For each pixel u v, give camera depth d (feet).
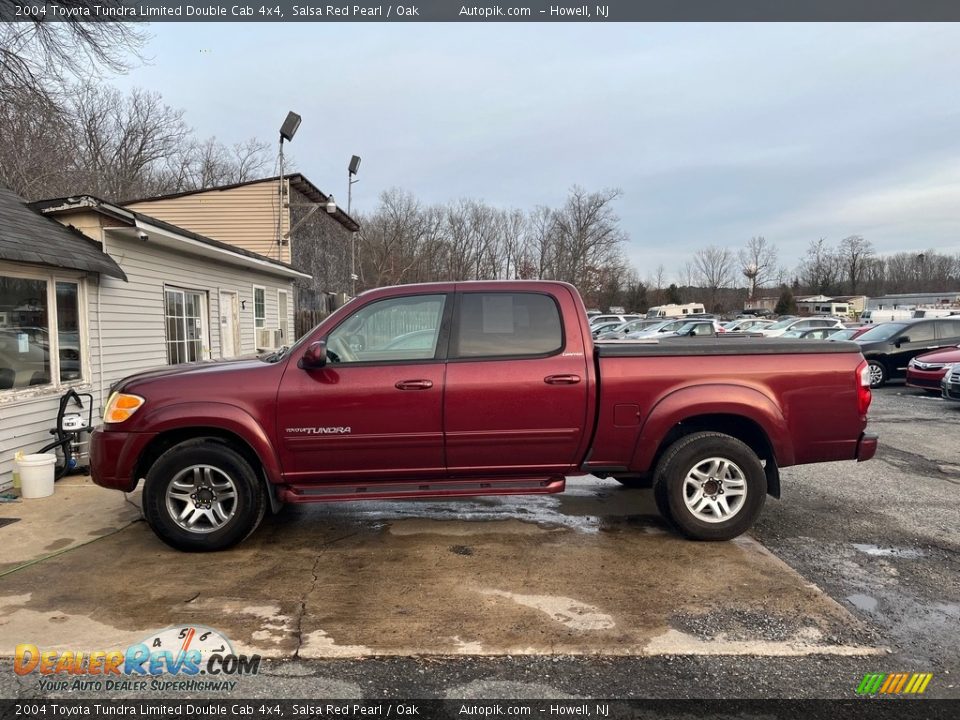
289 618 10.44
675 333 68.90
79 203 21.42
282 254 58.65
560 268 194.90
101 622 10.33
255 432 12.98
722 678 8.71
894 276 292.40
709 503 13.83
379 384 13.10
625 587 11.56
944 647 9.50
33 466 17.39
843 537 14.38
